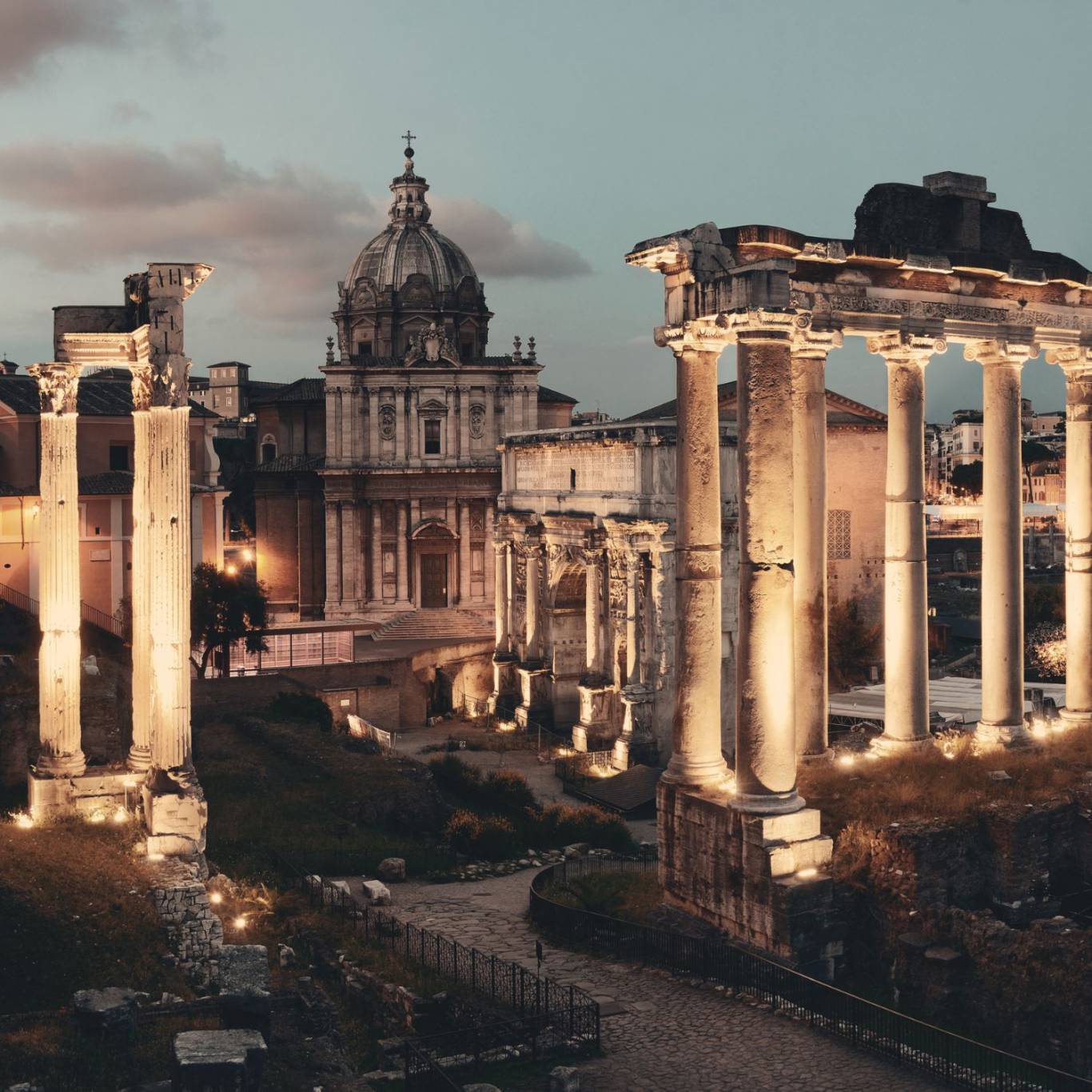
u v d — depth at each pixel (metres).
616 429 76.31
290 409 109.12
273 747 58.19
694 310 30.36
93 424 76.19
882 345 34.00
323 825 46.50
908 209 33.56
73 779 35.41
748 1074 22.91
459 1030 23.64
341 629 96.31
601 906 33.41
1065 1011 23.80
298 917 33.22
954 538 151.00
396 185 114.00
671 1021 25.64
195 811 32.75
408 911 36.97
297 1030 22.62
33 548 68.56
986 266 34.16
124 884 29.97
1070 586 38.81
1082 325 37.28
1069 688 39.00
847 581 95.62
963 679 77.44
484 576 103.31
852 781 31.70
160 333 33.56
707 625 31.25
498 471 102.50
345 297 112.19
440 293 110.31
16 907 27.64
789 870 28.23
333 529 101.50
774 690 28.80
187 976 27.19
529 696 84.75
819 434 33.06
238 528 135.62
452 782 60.28
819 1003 25.73
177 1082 17.08
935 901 27.70
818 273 32.03
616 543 75.94
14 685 50.38
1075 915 29.16
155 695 33.47
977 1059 23.73
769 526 28.73
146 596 36.44
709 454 31.03
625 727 74.94
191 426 80.88
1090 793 30.34
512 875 44.09
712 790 30.97
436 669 91.81
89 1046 20.97
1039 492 180.38
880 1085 22.36
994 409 35.88
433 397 101.94
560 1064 23.48
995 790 30.83
